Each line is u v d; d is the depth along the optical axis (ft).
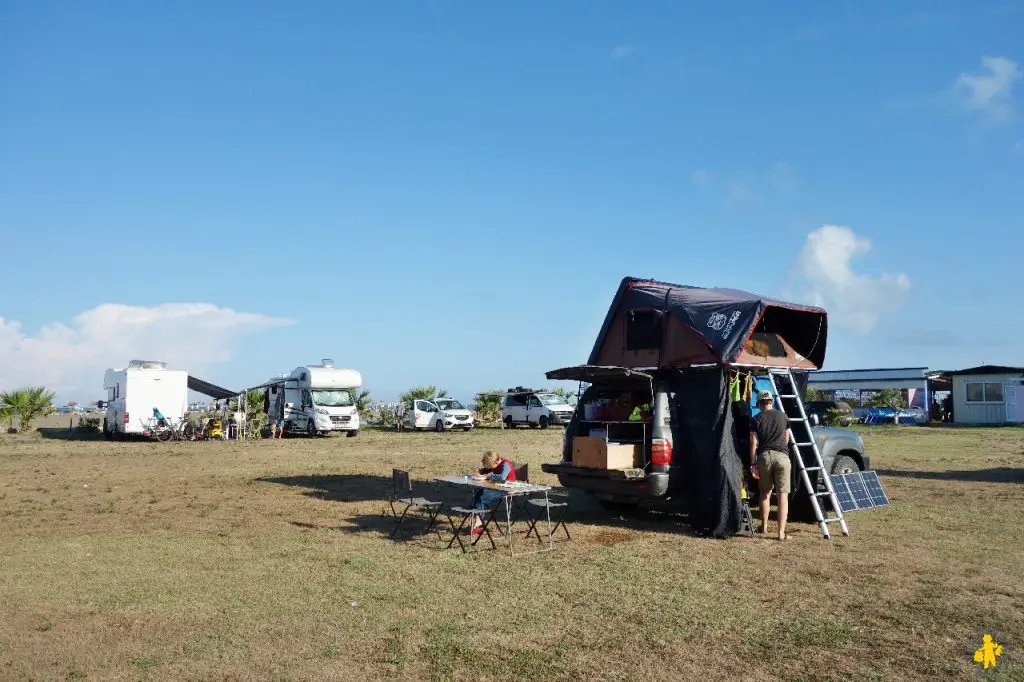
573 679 15.78
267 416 108.06
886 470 54.65
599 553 27.30
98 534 30.96
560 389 121.08
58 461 65.16
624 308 37.60
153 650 17.37
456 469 56.75
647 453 32.76
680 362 34.42
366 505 38.96
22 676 15.81
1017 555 26.61
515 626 19.08
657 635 18.44
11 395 117.08
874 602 21.07
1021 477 49.83
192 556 26.76
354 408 102.68
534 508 38.17
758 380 35.19
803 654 17.21
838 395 154.51
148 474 54.29
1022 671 16.21
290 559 26.32
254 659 16.83
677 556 26.78
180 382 97.14
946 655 17.13
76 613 19.99
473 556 26.89
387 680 15.69
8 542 29.22
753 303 33.06
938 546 28.14
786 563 25.63
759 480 30.63
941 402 151.12
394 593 21.99
